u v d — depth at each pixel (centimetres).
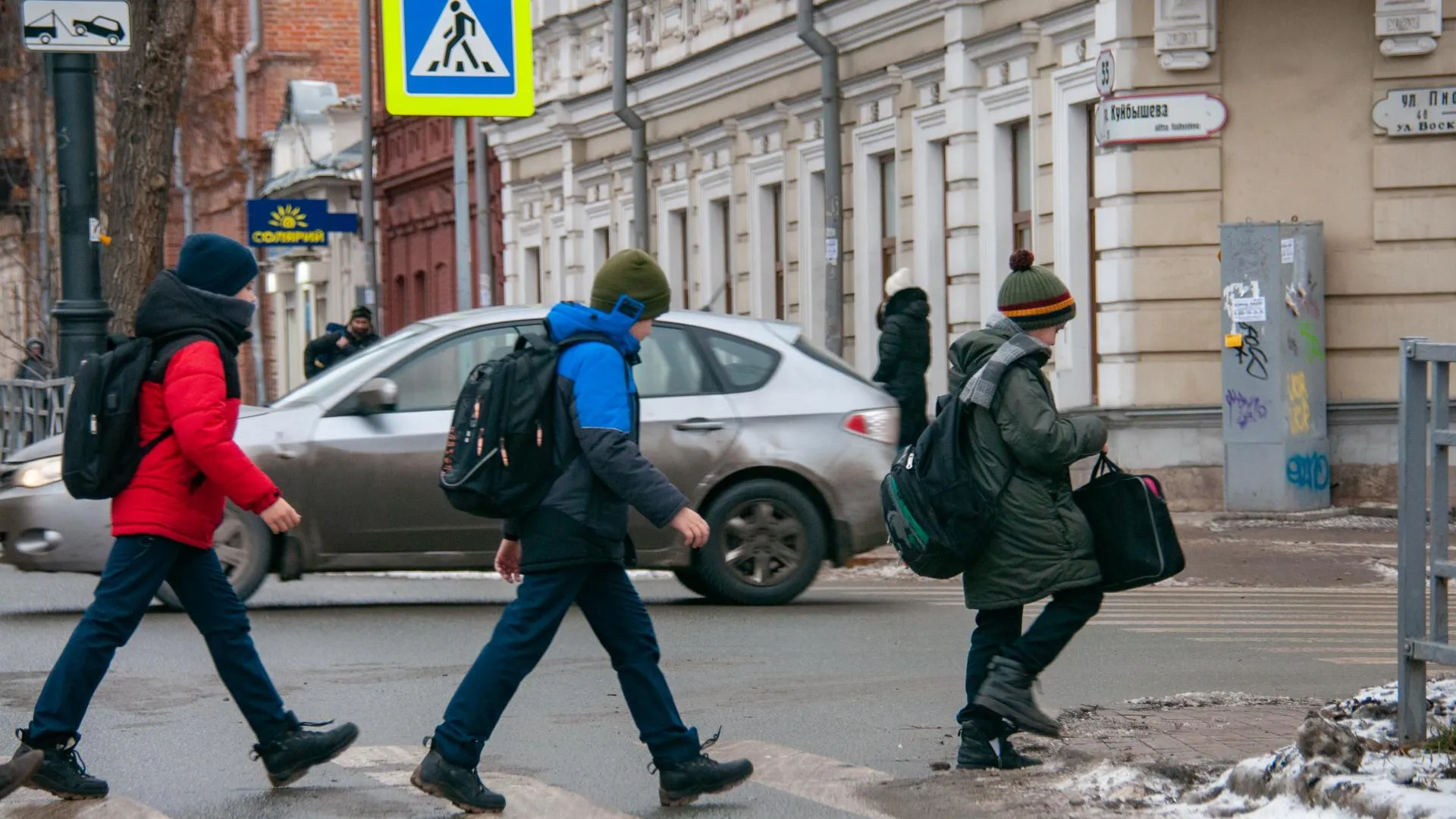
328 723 1370
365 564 2353
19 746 1415
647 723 1281
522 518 1248
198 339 1280
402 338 2422
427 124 8475
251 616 2362
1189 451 3703
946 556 1339
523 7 3356
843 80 4822
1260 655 2008
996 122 4212
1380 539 3272
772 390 2458
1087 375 3972
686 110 5841
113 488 1284
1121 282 3722
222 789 1348
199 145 6731
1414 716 1265
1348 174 3638
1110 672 1888
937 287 4500
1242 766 1237
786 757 1453
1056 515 1335
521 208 7362
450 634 2181
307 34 11169
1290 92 3653
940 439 1341
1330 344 3647
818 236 5062
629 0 6169
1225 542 3241
